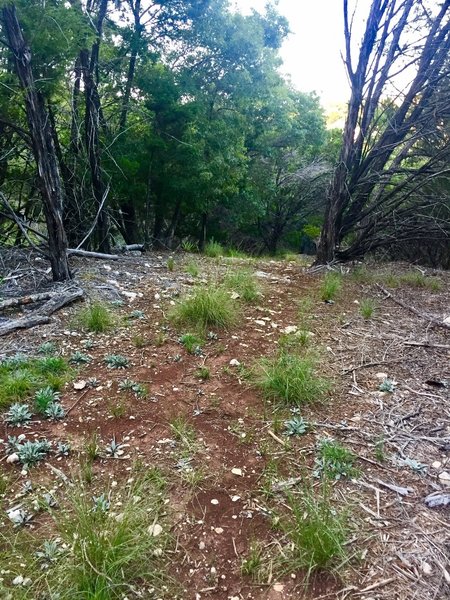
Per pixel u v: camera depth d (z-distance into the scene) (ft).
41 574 5.87
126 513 6.45
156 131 34.06
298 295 17.92
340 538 6.36
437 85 22.45
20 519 6.76
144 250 27.76
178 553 6.37
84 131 25.66
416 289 19.27
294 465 8.11
